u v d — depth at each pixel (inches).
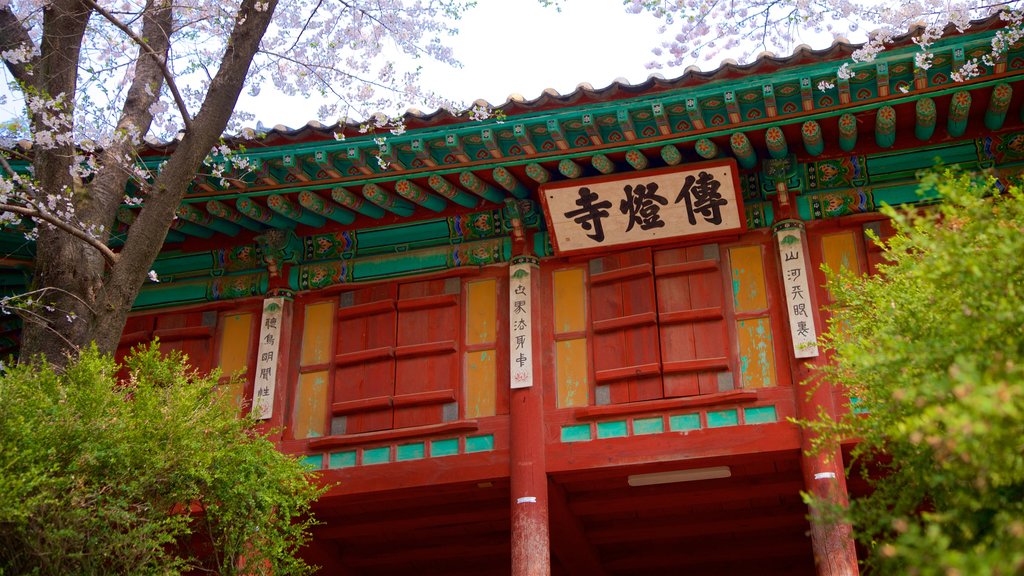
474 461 553.0
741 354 544.4
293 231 629.9
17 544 362.3
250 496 429.7
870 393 343.9
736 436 522.9
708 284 563.5
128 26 490.0
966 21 466.0
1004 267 270.2
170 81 454.0
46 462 358.9
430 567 701.3
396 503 611.2
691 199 558.3
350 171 566.9
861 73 501.4
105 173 482.9
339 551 675.4
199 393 427.2
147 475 382.0
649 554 676.1
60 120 461.7
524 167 560.4
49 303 438.9
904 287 355.3
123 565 384.2
